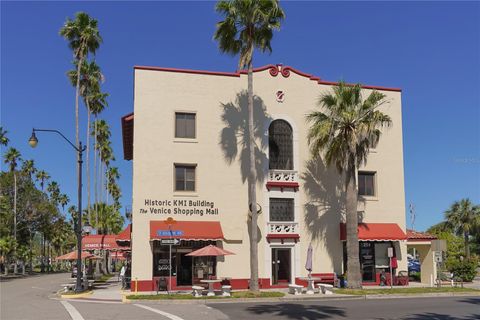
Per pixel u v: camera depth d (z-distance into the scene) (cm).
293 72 3153
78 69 4288
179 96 2938
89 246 3625
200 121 2950
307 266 2770
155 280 2745
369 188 3222
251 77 2700
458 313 1788
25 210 7725
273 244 2955
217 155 2948
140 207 2795
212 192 2909
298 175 3067
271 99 3089
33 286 4041
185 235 2758
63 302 2333
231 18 2672
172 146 2888
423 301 2284
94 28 4294
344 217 3114
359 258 3100
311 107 3150
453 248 5428
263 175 3002
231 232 2902
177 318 1664
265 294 2478
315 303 2206
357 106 2872
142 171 2825
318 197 3081
